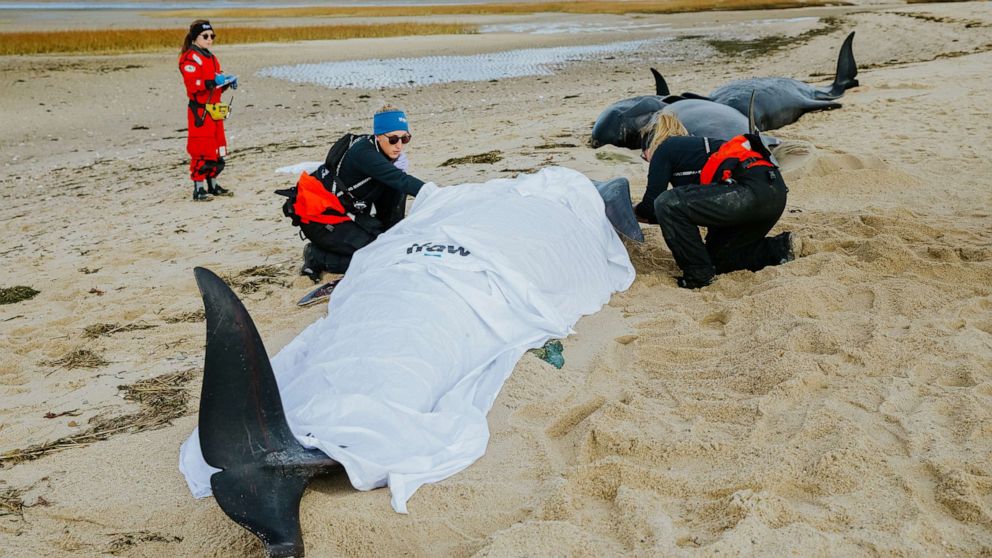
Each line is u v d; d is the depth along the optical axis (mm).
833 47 25672
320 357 4270
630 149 10727
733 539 3139
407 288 4680
